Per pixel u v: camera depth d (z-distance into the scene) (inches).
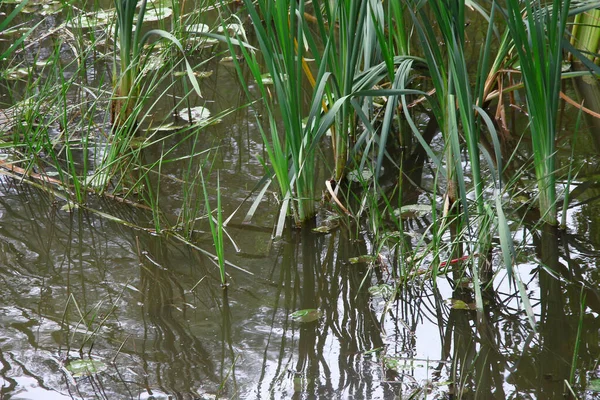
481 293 125.6
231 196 158.6
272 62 135.6
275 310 122.8
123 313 121.4
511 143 178.7
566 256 133.5
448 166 148.6
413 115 196.9
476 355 110.2
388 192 161.3
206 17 261.0
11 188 163.5
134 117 172.2
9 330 116.1
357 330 117.1
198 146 181.5
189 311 122.3
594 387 101.3
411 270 131.7
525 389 102.0
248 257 138.1
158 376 105.9
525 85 136.4
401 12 181.2
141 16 183.6
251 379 105.2
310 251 139.6
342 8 148.2
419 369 107.0
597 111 189.3
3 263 135.3
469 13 252.2
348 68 144.4
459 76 127.2
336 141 159.2
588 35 206.1
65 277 131.4
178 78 223.1
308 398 100.8
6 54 160.6
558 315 118.6
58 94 189.0
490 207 133.5
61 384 103.8
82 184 164.2
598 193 152.6
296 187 149.5
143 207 155.4
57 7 269.7
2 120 186.9
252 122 194.7
